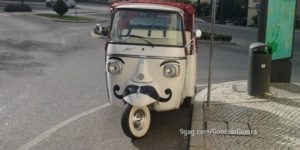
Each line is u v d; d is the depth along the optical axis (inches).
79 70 381.4
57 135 209.8
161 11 223.5
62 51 505.0
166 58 212.2
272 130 217.8
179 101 222.2
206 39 662.5
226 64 450.0
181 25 222.8
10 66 387.9
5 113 241.8
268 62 285.4
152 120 239.0
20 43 562.3
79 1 2012.8
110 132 217.0
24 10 1266.0
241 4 1502.2
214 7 255.9
